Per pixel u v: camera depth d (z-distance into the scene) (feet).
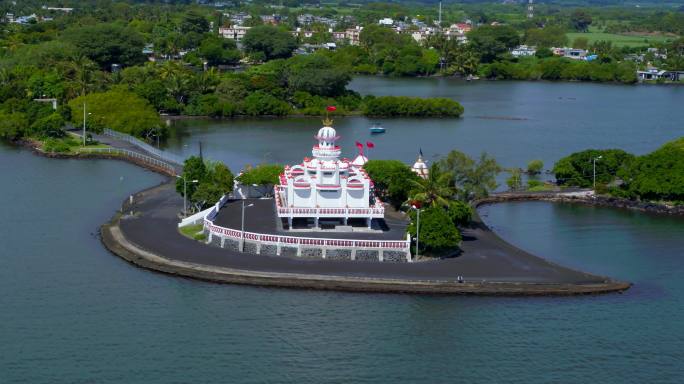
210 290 543.39
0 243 636.89
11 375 441.68
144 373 444.55
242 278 554.87
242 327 494.18
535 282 550.36
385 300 529.45
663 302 533.55
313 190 640.58
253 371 447.83
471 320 504.43
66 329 491.31
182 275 565.12
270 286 548.31
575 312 516.32
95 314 510.58
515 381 442.09
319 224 643.04
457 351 470.39
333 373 447.42
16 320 502.38
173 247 612.70
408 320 504.02
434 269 568.82
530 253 628.69
